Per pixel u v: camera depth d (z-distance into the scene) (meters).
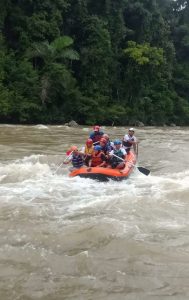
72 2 35.31
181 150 15.05
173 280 4.47
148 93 39.88
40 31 31.91
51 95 30.81
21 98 29.16
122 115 35.59
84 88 34.41
